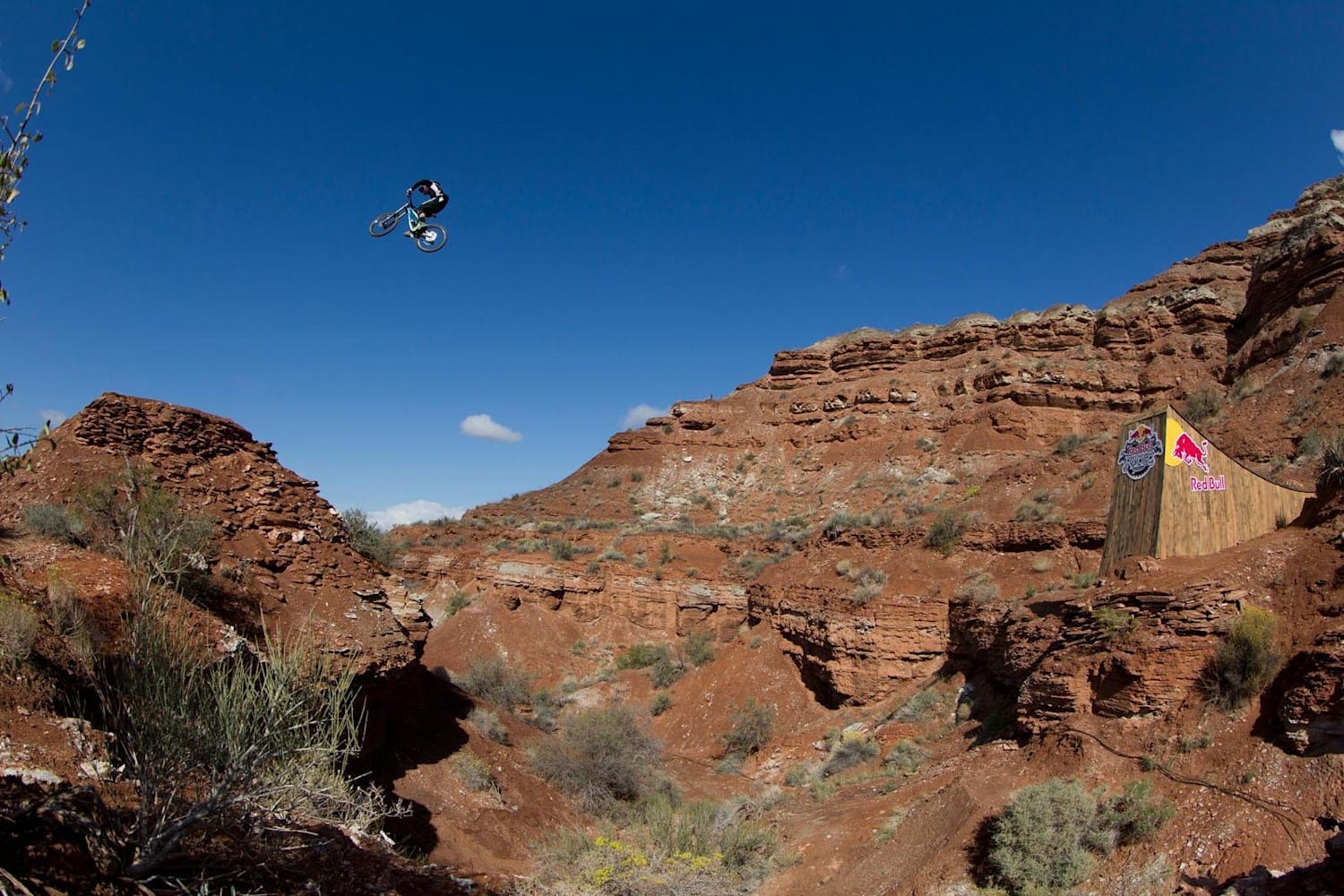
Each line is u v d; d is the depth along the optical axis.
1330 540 17.52
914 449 73.31
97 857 7.23
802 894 18.62
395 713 23.89
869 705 31.12
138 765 7.65
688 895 18.38
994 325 85.69
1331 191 75.12
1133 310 75.00
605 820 26.61
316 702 9.00
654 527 68.88
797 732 32.59
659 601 52.44
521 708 38.50
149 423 21.20
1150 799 15.13
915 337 90.19
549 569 56.41
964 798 17.94
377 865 11.70
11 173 5.97
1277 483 22.16
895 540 37.50
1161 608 17.83
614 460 92.19
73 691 11.88
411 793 22.17
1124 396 68.56
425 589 62.09
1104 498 39.50
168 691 7.77
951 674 29.41
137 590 9.09
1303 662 15.04
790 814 24.19
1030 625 24.52
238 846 9.06
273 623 18.61
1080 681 18.66
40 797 7.52
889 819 20.22
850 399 85.06
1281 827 12.98
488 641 49.78
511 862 21.56
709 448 88.25
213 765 7.74
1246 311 59.50
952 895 15.31
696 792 29.84
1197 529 20.55
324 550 22.52
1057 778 16.77
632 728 33.31
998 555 33.34
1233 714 15.74
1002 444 68.31
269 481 22.88
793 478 79.56
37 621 12.24
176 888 7.62
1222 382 51.34
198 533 18.38
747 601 47.06
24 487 18.30
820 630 34.19
